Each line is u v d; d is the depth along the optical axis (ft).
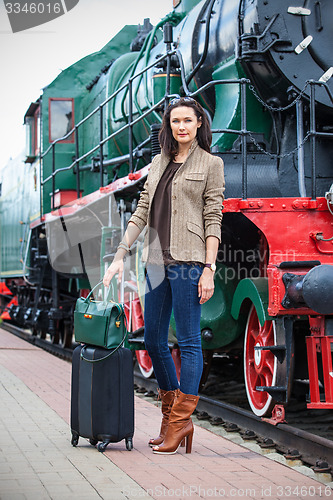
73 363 15.38
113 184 27.12
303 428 18.75
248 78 19.81
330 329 15.74
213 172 14.47
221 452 14.98
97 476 12.51
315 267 15.30
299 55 19.26
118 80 32.76
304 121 19.92
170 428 14.55
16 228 51.57
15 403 21.13
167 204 14.65
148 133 27.96
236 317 19.43
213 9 22.29
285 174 19.85
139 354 26.73
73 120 38.86
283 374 16.84
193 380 14.39
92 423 14.62
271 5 19.20
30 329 57.82
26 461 13.67
